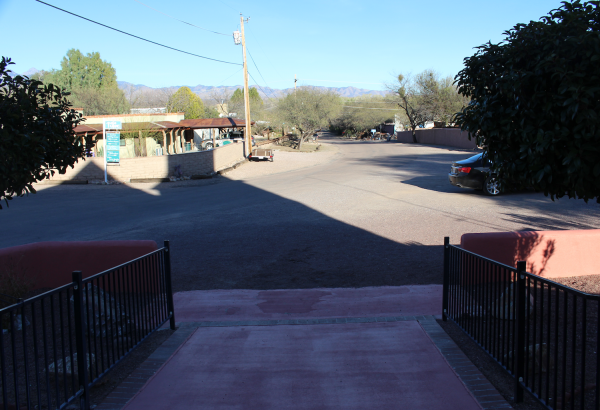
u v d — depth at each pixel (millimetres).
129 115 36469
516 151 3797
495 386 3742
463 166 15570
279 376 3973
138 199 17906
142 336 4578
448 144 53500
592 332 4613
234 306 6039
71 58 66562
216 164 28297
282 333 5020
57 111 5238
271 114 63812
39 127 4910
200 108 71062
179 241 10281
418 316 5477
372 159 36219
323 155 41875
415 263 7875
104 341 4852
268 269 7875
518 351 3420
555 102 3297
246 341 4816
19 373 4102
